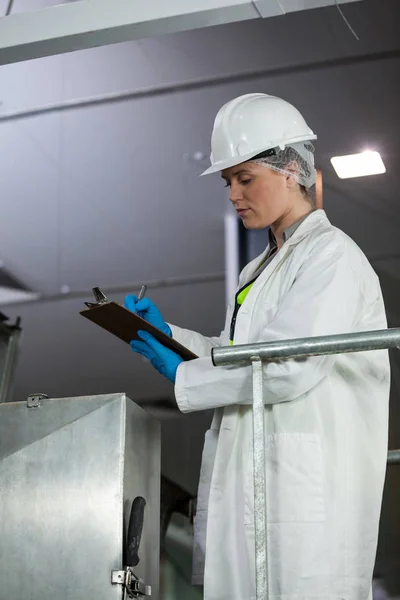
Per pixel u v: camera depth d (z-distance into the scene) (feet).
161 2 9.42
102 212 20.77
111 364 21.42
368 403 5.90
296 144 6.64
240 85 18.37
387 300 18.52
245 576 5.51
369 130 18.15
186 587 11.10
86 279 21.36
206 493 6.34
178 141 19.65
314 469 5.51
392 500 14.69
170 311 21.11
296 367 5.48
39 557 5.25
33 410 5.55
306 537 5.36
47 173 20.30
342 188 18.70
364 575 5.45
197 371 5.81
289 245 6.31
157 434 6.22
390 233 18.83
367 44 17.33
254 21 17.51
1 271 21.24
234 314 6.82
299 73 17.90
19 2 15.66
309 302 5.68
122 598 5.08
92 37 9.68
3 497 5.41
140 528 5.23
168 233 20.79
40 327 21.65
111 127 19.56
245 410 5.94
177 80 18.61
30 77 19.06
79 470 5.37
